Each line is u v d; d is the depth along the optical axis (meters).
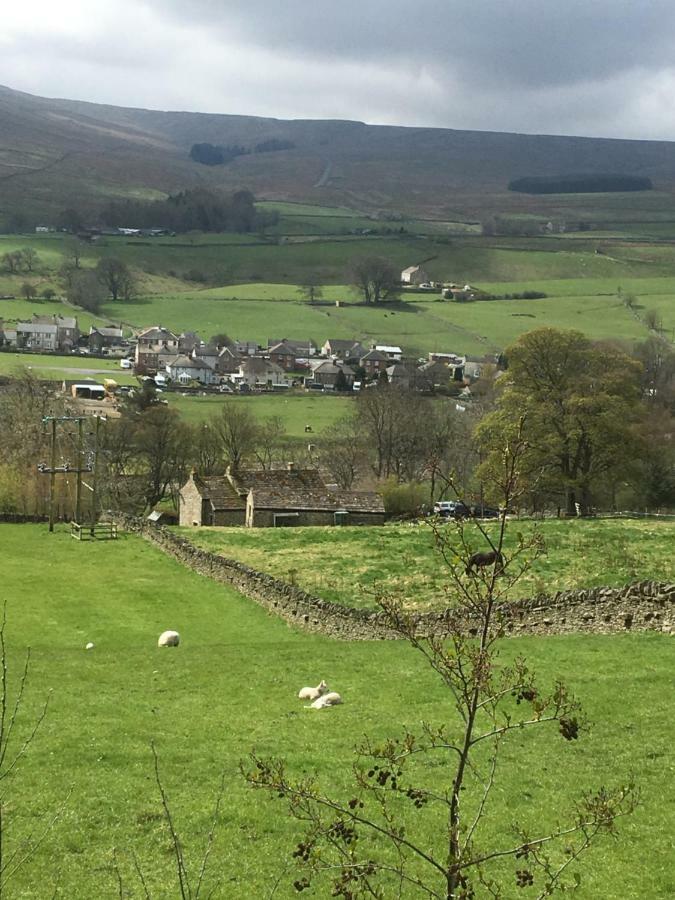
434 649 15.43
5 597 57.91
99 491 105.06
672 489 113.31
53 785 28.31
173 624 53.22
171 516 123.50
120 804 27.03
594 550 59.19
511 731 32.06
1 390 156.75
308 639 49.97
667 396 172.25
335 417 196.38
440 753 30.45
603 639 42.94
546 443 91.69
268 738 32.25
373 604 52.81
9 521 91.56
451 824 14.70
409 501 114.69
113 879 23.17
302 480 98.75
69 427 125.25
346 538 73.06
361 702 36.34
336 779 28.48
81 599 58.12
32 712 35.09
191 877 23.23
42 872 23.52
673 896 21.72
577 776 28.05
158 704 36.66
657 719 32.34
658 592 43.56
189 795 27.61
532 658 40.03
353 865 14.99
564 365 96.69
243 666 42.62
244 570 60.34
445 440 143.38
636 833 24.52
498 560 15.29
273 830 25.50
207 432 148.00
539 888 22.31
